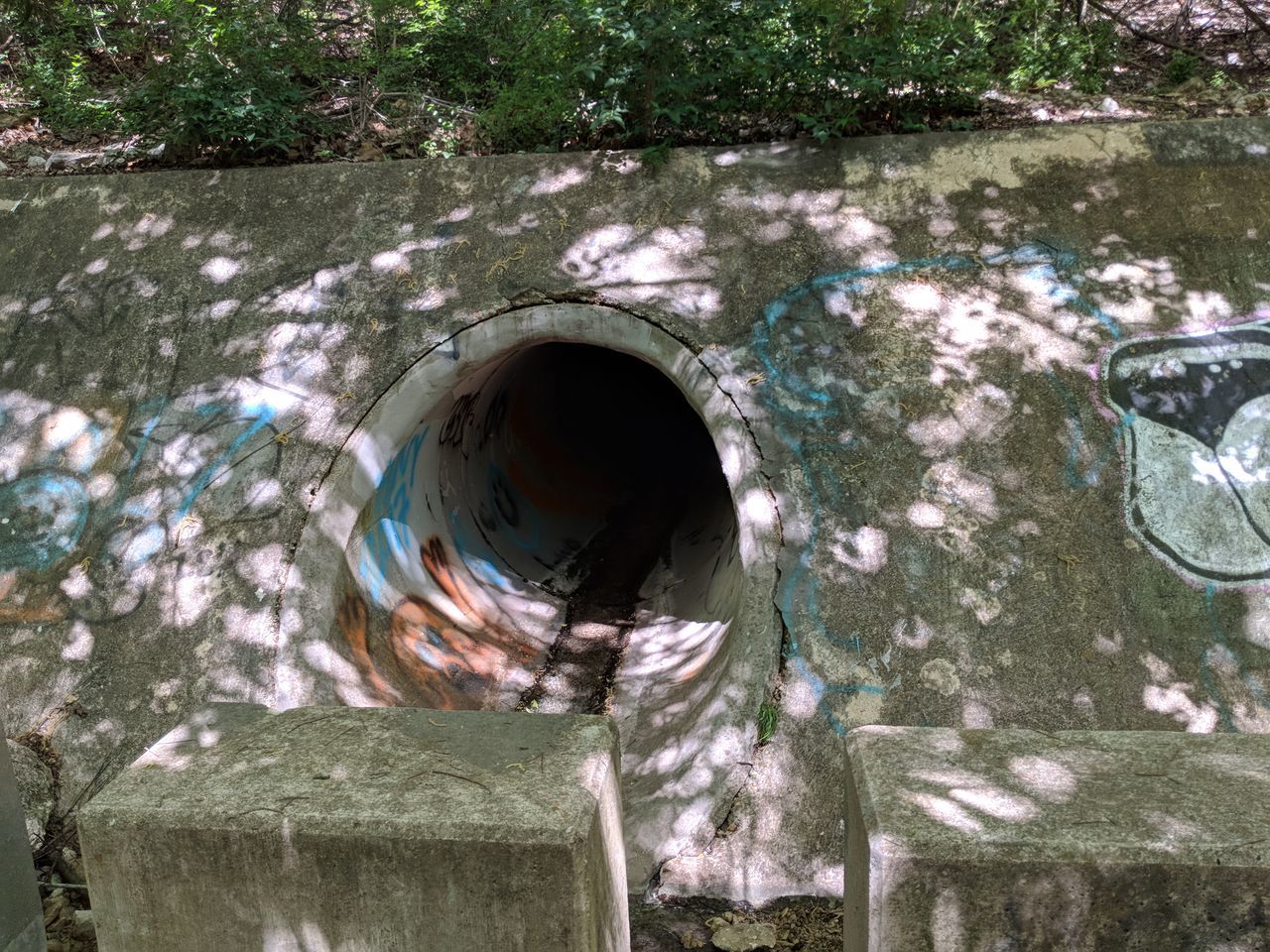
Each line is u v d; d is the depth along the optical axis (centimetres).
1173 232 477
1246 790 262
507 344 504
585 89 540
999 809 256
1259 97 559
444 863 264
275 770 293
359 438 492
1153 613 421
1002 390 456
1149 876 239
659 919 396
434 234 525
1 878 314
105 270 547
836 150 514
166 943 284
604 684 571
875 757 285
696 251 498
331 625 474
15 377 532
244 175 560
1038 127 508
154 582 481
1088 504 438
